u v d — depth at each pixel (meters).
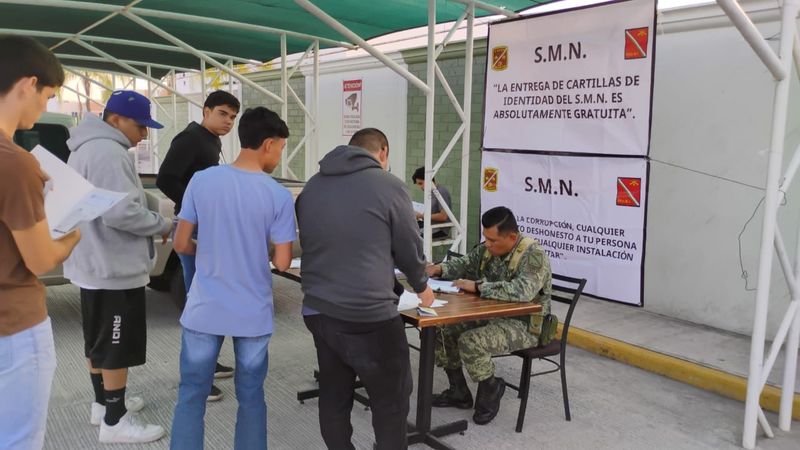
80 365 4.69
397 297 2.81
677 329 5.71
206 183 2.79
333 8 6.69
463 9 6.53
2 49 1.87
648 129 3.98
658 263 6.14
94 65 12.22
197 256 2.83
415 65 8.63
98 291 3.32
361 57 9.44
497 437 3.78
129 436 3.49
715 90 5.57
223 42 9.27
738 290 5.57
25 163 1.82
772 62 3.42
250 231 2.78
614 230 4.25
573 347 5.52
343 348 2.71
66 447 3.46
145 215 3.32
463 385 4.16
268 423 3.87
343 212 2.68
